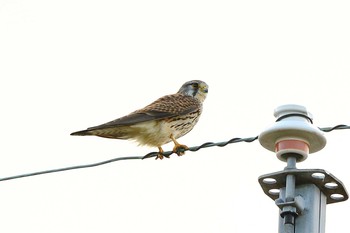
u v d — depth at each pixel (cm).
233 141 1391
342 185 1007
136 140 1673
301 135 1048
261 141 1081
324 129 1287
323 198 1023
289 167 1030
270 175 1022
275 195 1055
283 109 1074
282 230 984
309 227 981
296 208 988
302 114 1070
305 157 1049
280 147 1052
